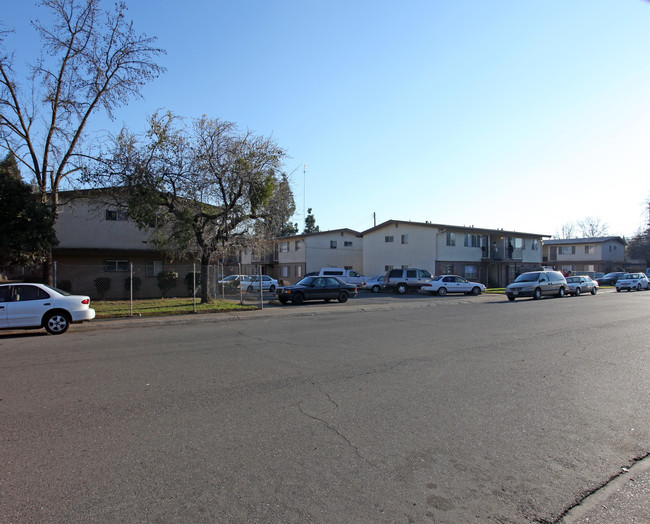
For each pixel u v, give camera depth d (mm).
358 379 6867
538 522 3123
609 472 3846
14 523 3062
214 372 7371
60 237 24641
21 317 12195
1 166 20156
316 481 3660
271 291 34969
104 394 6109
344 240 49469
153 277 26297
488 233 43719
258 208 20734
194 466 3932
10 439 4551
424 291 32406
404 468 3895
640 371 7371
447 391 6207
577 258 60062
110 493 3473
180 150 19328
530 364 7883
